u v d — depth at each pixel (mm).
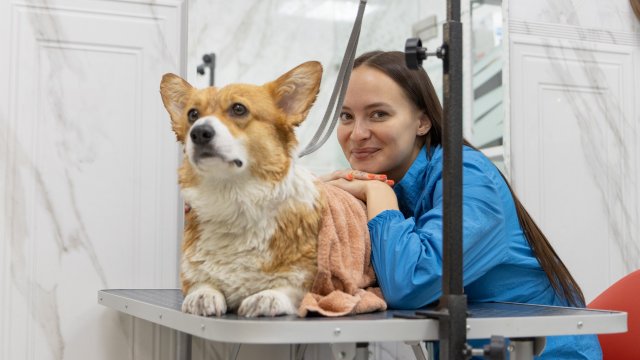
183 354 1640
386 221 1182
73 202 1606
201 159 996
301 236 1045
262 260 1028
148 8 1688
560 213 1988
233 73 2172
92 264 1612
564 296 1355
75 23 1626
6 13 1573
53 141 1599
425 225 1205
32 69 1590
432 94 1392
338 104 1278
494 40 1984
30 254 1568
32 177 1578
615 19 2104
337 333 884
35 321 1563
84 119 1624
